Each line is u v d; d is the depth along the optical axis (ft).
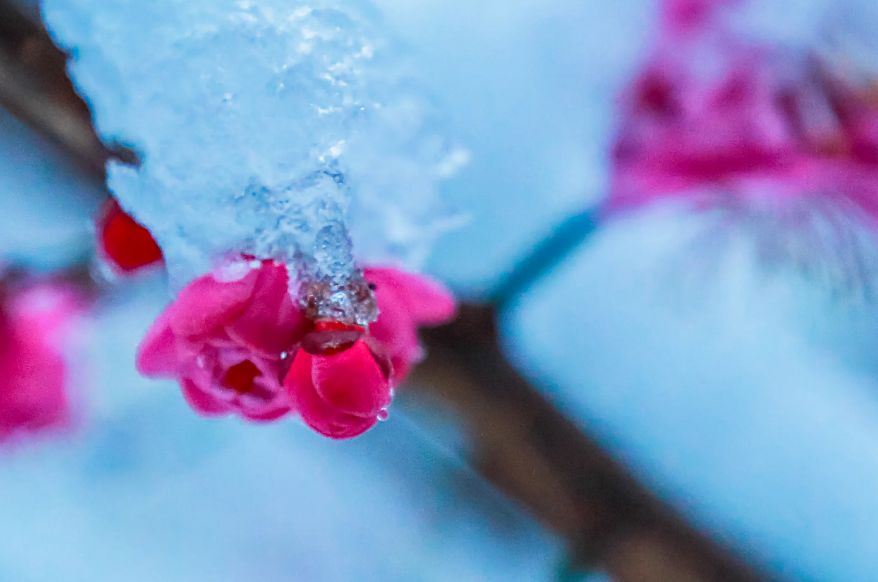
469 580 1.50
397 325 0.88
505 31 1.16
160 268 0.91
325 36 0.86
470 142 1.14
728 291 1.26
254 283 0.85
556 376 1.39
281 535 1.61
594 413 1.40
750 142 1.09
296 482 1.61
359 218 0.88
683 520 1.04
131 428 1.54
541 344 1.39
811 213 1.12
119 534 1.59
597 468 1.03
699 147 1.12
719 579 1.04
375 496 1.59
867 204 1.09
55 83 0.94
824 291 1.21
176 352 0.86
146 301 1.23
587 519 1.03
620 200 1.18
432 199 0.90
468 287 1.04
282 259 0.86
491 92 1.18
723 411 1.46
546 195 1.17
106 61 0.86
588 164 1.17
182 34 0.85
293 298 0.85
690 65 1.11
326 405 0.84
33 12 0.93
